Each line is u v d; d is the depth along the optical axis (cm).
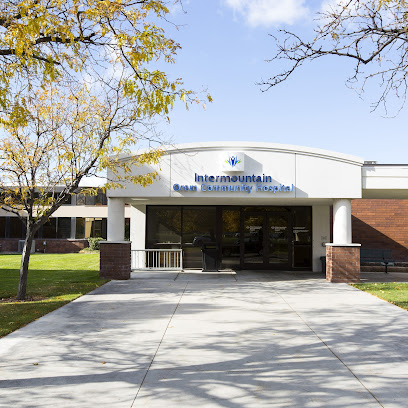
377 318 889
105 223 3412
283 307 1008
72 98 1162
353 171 1485
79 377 542
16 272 1794
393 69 741
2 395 485
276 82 747
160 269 1805
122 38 674
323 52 709
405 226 2134
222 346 680
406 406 459
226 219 1867
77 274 1698
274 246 1861
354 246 1466
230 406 458
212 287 1333
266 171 1495
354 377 545
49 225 3381
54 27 644
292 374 555
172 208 1864
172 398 478
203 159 1497
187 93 703
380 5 673
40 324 827
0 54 691
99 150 1181
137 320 862
